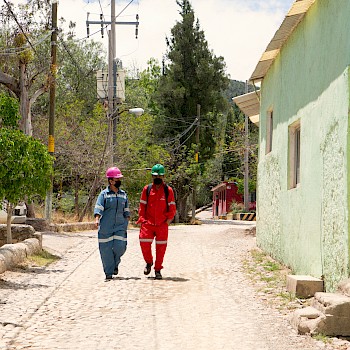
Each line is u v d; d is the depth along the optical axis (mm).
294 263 12008
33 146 13148
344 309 7371
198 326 7859
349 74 8453
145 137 45312
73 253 16859
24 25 23625
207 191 91625
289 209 12602
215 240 20844
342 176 8648
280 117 13719
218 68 51125
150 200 12008
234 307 9070
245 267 13469
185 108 50719
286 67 12992
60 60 38969
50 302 9484
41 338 7277
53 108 24641
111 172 12023
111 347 6844
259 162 17219
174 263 14203
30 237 17344
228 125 74062
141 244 12039
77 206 35562
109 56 32125
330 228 9266
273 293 10133
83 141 34500
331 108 9281
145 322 8094
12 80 23391
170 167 48656
